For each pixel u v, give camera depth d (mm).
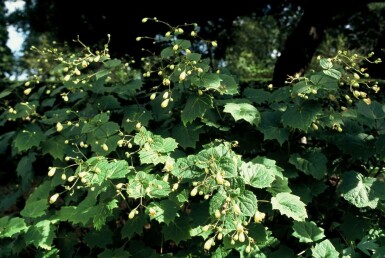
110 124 2695
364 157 2506
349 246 2549
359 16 13469
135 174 2305
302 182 2627
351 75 2555
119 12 10188
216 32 11367
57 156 3039
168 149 2275
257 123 2492
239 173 2131
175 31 2695
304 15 7766
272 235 2602
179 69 2475
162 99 2906
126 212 2990
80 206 2559
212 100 2631
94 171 2131
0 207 3604
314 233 2367
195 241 2451
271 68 24516
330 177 2826
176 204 2201
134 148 2906
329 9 7516
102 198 2523
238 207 1848
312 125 2605
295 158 2561
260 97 3133
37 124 3217
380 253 2279
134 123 2812
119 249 2541
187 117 2523
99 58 2695
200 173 2096
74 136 3090
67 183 3041
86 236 2688
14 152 3514
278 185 2367
